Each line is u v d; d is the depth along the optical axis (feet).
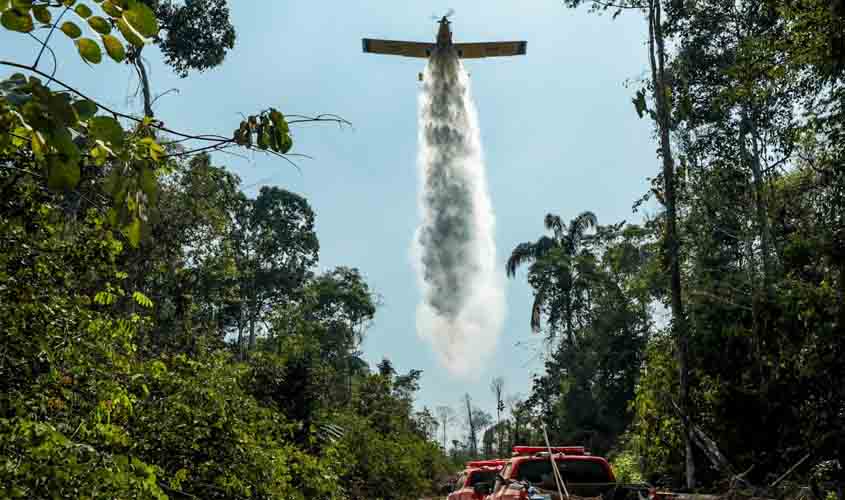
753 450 59.98
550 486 36.52
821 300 54.49
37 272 23.68
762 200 71.97
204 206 77.20
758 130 76.89
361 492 90.27
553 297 175.63
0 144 11.91
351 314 222.48
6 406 20.34
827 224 57.26
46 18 11.63
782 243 66.59
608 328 141.59
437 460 164.86
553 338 173.17
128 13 11.76
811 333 55.31
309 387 71.77
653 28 69.36
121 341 30.58
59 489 19.24
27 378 22.26
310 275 183.73
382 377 151.74
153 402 33.55
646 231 84.28
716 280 71.31
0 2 11.30
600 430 144.77
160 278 73.10
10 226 22.27
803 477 50.47
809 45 51.93
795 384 57.11
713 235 77.36
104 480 21.03
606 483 36.52
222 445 36.73
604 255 145.48
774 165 71.61
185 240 76.43
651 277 80.23
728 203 77.00
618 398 142.00
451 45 136.05
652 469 69.00
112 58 12.08
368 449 88.17
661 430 68.44
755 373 62.28
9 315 22.24
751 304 64.44
